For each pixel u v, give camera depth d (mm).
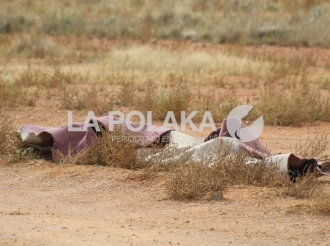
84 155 23125
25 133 24109
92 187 21016
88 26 65375
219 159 21062
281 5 73562
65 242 15750
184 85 34625
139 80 43500
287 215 18266
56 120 32938
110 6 74188
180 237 16453
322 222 17750
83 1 77062
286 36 61062
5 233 16406
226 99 35531
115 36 63031
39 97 38281
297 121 32438
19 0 75562
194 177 20141
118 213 18703
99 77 44062
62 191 20797
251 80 44875
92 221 17875
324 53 56844
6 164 23312
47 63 50750
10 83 40594
